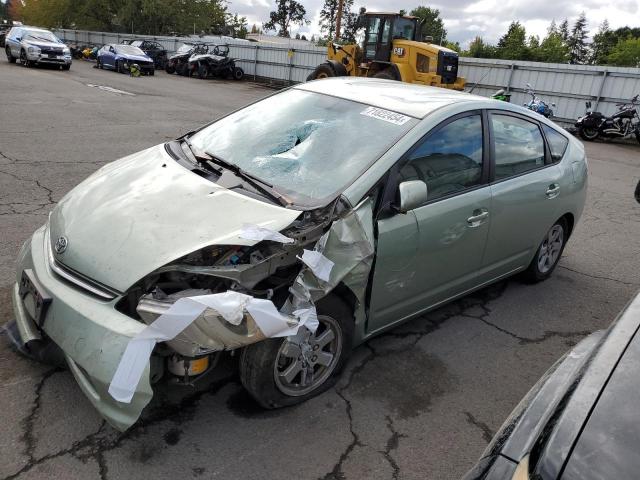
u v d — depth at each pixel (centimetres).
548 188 425
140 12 4241
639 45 6525
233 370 314
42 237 296
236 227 258
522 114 420
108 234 262
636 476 136
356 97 373
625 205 797
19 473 232
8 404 269
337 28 2961
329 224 274
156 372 242
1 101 1212
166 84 2186
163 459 248
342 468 255
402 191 287
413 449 273
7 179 623
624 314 208
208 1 4516
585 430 150
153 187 296
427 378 333
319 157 322
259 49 2812
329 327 294
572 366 196
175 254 243
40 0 4600
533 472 145
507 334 397
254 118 388
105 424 263
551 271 494
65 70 2366
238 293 236
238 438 265
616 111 1666
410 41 1648
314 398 301
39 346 263
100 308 238
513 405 317
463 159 351
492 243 383
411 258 316
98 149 824
